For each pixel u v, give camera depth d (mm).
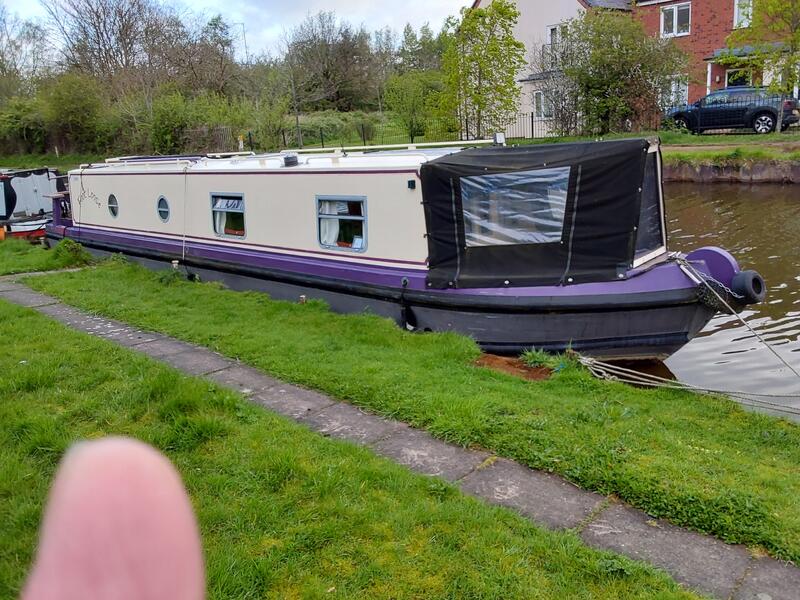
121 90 36281
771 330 9375
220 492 4164
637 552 3678
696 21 30688
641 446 4852
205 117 32031
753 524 3840
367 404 5695
